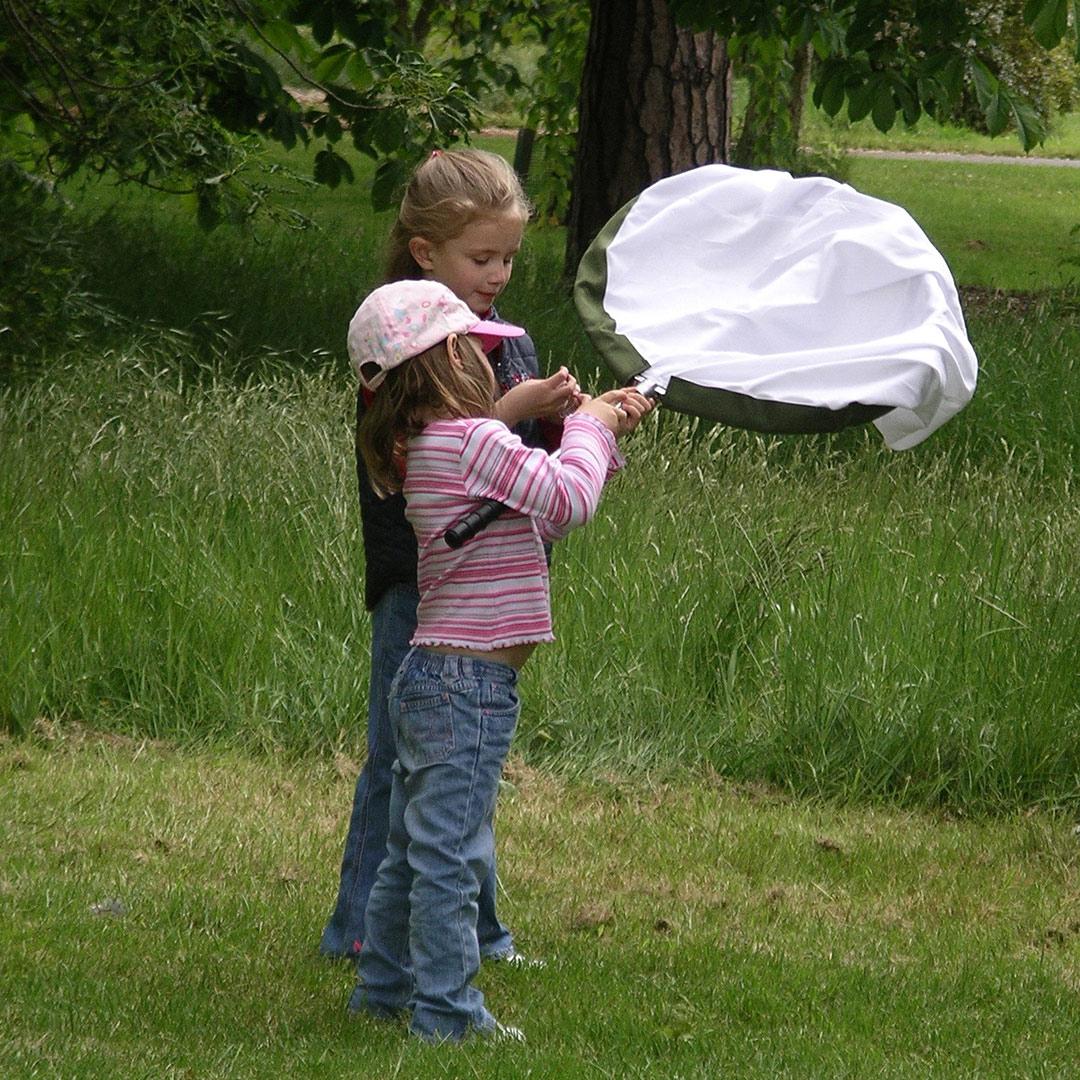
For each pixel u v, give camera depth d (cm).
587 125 4616
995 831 2092
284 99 4297
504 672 1323
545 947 1653
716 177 1464
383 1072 1270
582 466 1291
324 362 3794
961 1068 1398
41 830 1867
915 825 2111
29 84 4094
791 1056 1392
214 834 1905
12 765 2086
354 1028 1383
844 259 1404
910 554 2600
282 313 4312
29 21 3859
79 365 3422
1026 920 1812
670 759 2248
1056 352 4094
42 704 2275
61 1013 1368
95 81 3912
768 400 1348
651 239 1441
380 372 1295
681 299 1424
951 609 2439
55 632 2319
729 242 1444
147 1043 1330
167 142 3884
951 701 2288
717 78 4575
